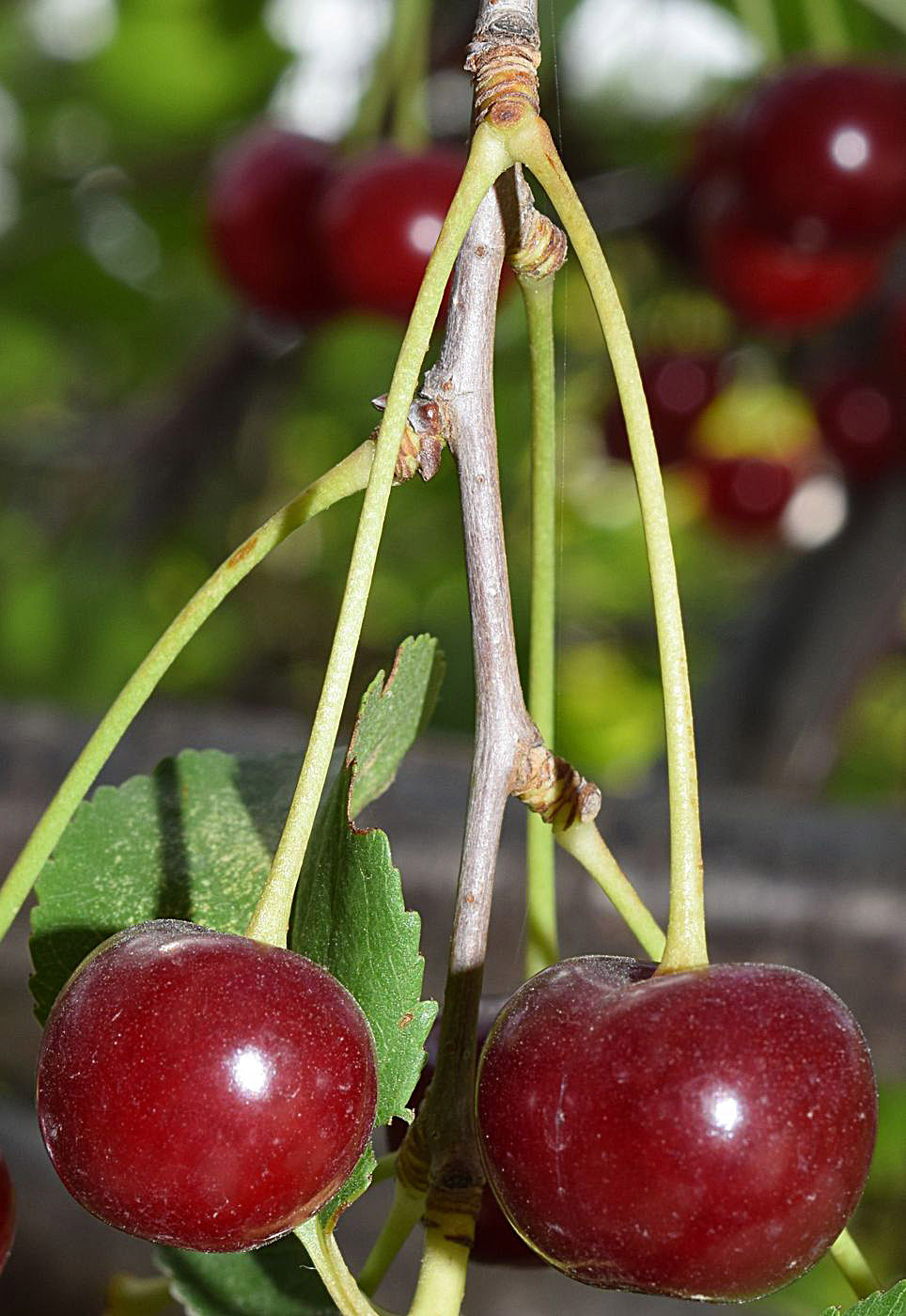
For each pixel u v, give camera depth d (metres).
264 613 0.86
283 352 0.68
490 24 0.25
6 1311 0.40
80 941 0.26
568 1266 0.24
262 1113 0.23
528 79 0.24
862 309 0.57
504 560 0.25
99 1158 0.23
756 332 0.57
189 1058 0.23
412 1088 0.24
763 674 0.59
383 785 0.27
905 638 0.77
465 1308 0.39
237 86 0.64
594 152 0.55
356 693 0.85
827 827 0.43
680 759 0.24
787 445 0.62
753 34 0.52
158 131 0.65
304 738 0.44
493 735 0.25
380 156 0.43
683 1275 0.24
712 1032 0.24
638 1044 0.24
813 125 0.43
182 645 0.25
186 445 0.71
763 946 0.42
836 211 0.44
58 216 0.68
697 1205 0.23
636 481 0.24
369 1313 0.24
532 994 0.24
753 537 0.63
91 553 0.75
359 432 0.79
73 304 0.73
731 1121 0.23
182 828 0.27
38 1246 0.41
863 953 0.42
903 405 0.56
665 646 0.24
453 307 0.25
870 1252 0.73
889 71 0.44
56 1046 0.24
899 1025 0.42
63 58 0.65
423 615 0.83
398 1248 0.25
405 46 0.43
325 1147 0.23
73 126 0.66
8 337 0.76
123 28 0.63
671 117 0.55
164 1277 0.28
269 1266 0.27
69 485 0.77
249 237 0.46
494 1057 0.24
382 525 0.24
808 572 0.59
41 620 0.75
